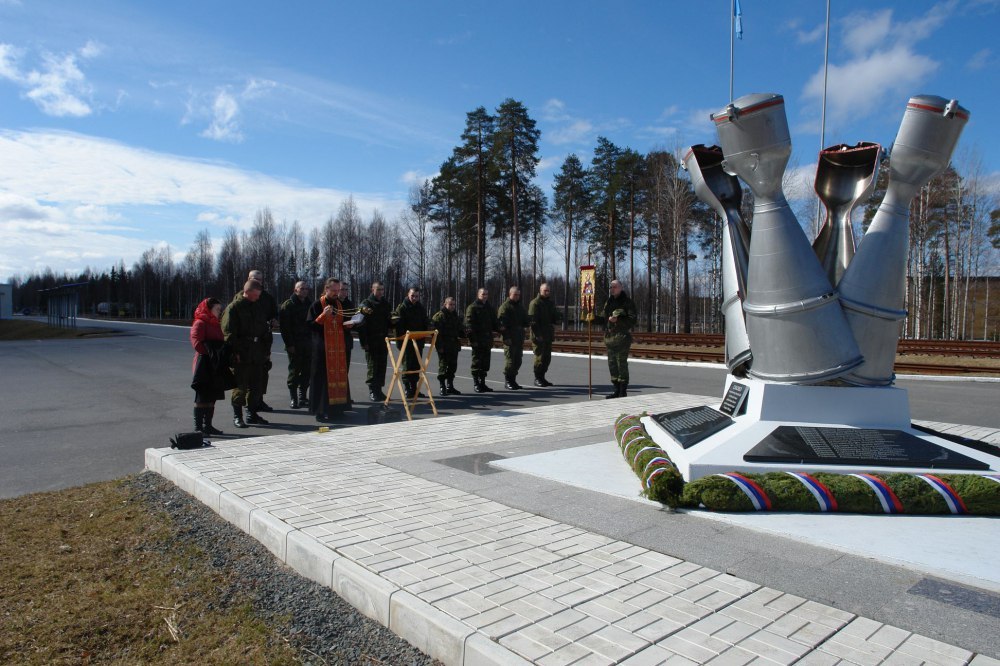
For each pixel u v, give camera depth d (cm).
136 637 338
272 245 7194
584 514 480
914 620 311
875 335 576
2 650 322
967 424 962
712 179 692
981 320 6044
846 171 638
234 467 621
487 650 276
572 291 6831
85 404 1184
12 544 461
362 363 1969
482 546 409
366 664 304
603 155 4359
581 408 1045
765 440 543
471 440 769
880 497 476
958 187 3853
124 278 10456
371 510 486
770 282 578
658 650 278
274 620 350
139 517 519
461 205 4312
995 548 411
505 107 3831
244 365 930
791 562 386
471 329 1312
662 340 2902
